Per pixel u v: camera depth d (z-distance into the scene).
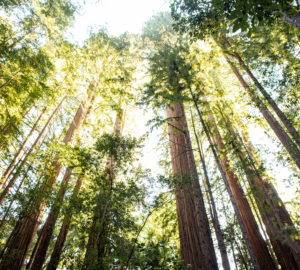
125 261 4.87
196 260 6.43
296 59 7.90
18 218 6.48
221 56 10.26
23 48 6.55
